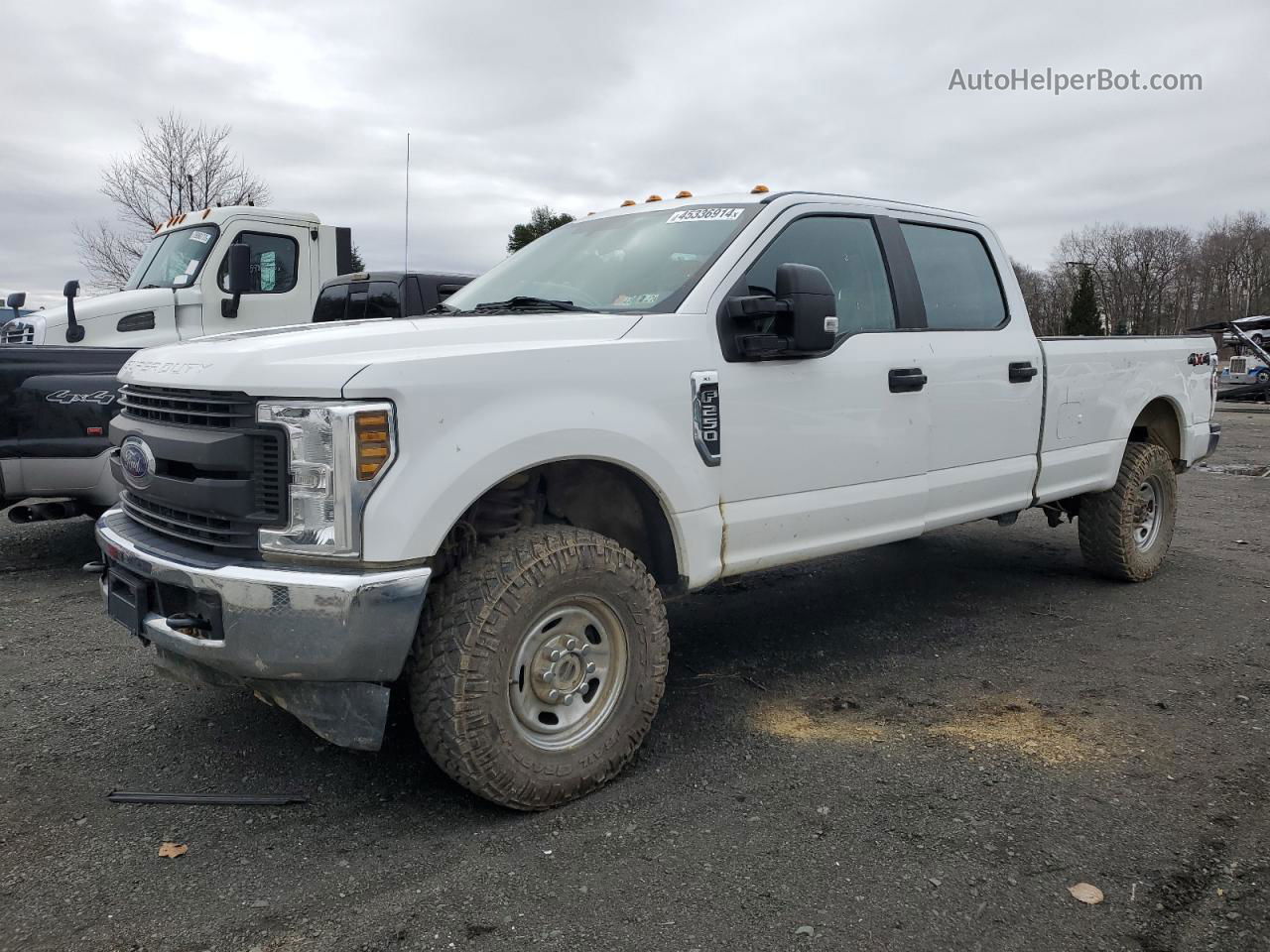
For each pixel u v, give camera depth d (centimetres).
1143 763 344
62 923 245
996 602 567
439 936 240
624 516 367
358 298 948
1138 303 7144
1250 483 1094
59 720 382
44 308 863
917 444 438
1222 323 1568
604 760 319
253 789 322
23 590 590
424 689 292
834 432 400
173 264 930
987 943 239
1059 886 264
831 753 353
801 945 237
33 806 310
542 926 245
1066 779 330
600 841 288
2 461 559
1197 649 476
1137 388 588
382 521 272
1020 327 510
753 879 267
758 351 364
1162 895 260
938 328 460
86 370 591
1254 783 327
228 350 301
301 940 238
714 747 359
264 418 280
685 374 346
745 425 367
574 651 317
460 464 284
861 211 440
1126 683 427
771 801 314
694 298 362
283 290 956
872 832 293
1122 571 597
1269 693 414
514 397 299
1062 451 532
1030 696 412
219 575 279
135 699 404
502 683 294
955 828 296
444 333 309
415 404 278
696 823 299
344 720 288
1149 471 595
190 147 2839
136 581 313
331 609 270
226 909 251
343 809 308
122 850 282
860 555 698
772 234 394
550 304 379
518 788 298
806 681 433
